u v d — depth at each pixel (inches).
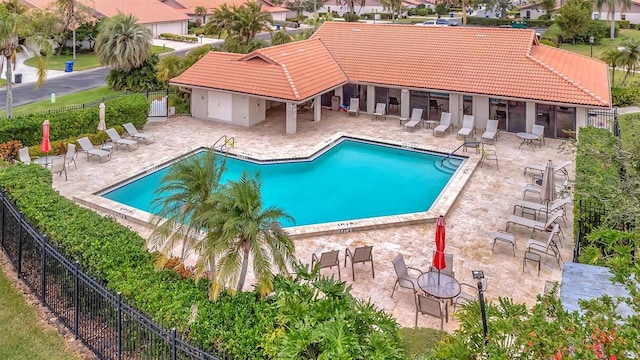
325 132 1249.4
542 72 1232.2
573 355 231.8
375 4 4778.5
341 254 652.7
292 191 925.8
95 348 411.5
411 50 1457.9
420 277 529.3
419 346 449.1
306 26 3929.6
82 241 471.8
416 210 839.7
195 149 1101.1
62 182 887.7
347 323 321.4
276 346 312.7
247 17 1861.5
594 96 1128.2
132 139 1134.4
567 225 741.3
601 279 427.8
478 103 1251.8
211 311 366.9
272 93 1216.8
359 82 1382.9
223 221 405.1
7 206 557.6
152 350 361.7
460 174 951.0
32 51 1278.3
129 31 1688.0
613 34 2797.7
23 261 533.0
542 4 3587.6
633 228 484.7
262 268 389.7
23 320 453.7
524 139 1179.9
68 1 2415.1
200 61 1412.4
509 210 800.9
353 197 897.5
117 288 403.5
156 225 474.3
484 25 3612.2
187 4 3737.7
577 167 687.1
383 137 1209.4
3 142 948.6
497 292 561.0
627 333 229.0
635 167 515.2
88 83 1878.7
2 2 2133.4
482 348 267.1
